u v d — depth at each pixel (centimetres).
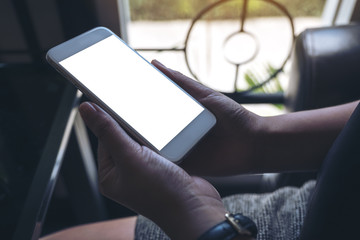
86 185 86
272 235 56
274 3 81
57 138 61
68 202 119
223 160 55
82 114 43
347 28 66
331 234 43
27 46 83
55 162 58
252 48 90
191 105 53
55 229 120
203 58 100
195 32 97
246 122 53
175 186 40
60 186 113
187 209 39
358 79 64
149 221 61
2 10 76
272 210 60
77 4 75
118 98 53
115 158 42
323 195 43
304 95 66
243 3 81
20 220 51
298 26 97
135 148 42
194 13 94
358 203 40
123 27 86
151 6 92
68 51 54
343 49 64
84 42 55
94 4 77
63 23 78
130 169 41
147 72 55
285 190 64
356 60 64
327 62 64
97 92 52
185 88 56
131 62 56
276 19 96
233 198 65
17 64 79
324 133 52
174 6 92
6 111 70
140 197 42
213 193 43
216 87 97
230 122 53
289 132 52
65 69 52
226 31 98
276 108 107
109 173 44
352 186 40
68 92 68
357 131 38
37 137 65
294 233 56
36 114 70
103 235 64
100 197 97
